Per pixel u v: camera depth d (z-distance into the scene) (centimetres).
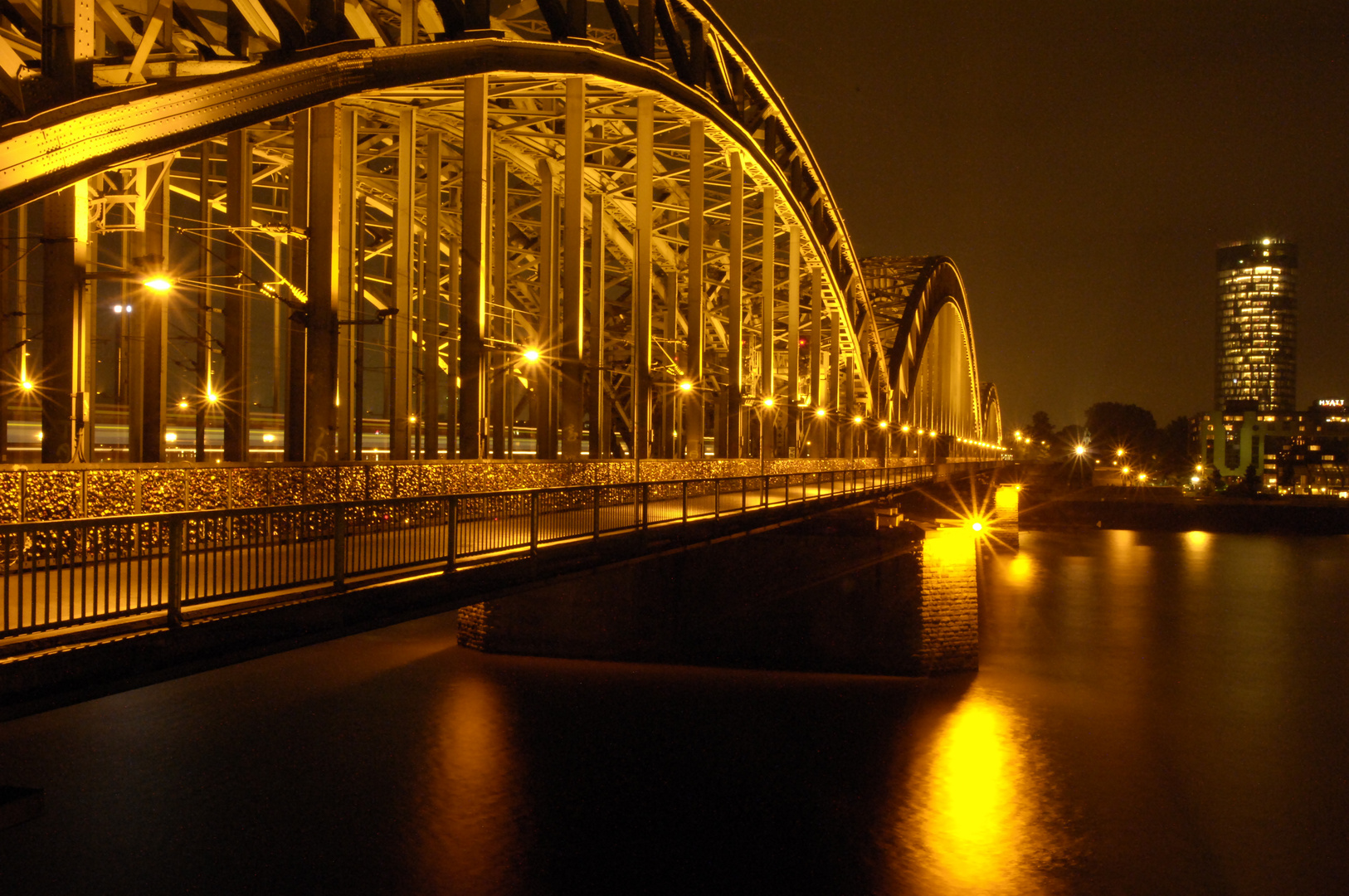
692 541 1998
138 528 855
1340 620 4578
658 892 1769
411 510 1210
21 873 1761
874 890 1791
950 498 7100
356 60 2039
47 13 1343
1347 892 1789
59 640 789
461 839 1956
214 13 2750
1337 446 19750
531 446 5662
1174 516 10719
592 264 4284
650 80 3278
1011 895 1778
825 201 5369
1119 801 2200
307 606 1018
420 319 3616
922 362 7825
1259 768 2414
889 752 2477
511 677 3102
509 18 3039
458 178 4112
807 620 3212
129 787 2164
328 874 1791
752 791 2220
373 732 2564
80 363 1617
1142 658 3619
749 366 6506
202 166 2547
